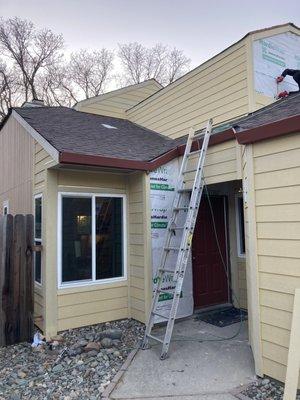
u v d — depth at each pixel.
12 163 8.33
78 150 5.30
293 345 3.21
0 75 24.47
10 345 5.06
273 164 3.73
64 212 5.70
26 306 5.22
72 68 28.39
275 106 5.34
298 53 7.11
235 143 5.23
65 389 3.70
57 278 5.52
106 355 4.55
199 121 7.36
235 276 7.00
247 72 6.27
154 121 8.87
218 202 7.23
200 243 6.87
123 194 6.38
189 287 6.36
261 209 3.85
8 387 3.76
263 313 3.78
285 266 3.56
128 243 6.36
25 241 5.28
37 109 8.52
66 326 5.55
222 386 3.67
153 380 3.87
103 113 10.05
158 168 6.11
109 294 6.07
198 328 5.68
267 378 3.71
